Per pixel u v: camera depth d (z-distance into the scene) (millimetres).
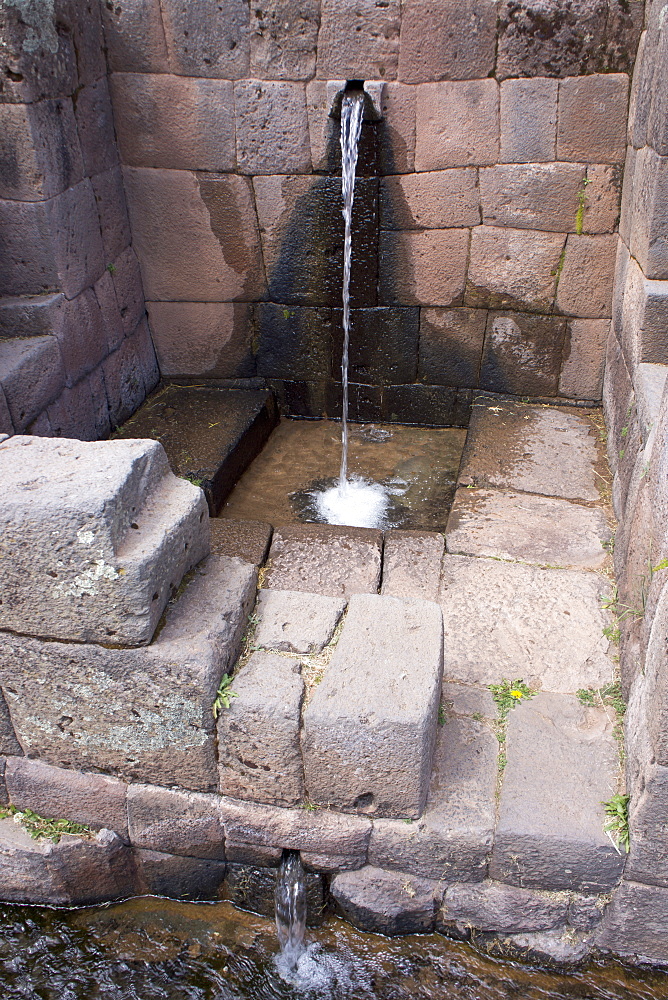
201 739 2689
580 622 3494
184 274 5543
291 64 4754
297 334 5684
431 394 5754
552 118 4629
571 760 2830
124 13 4723
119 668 2605
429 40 4559
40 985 2818
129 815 2918
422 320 5473
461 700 3100
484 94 4648
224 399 5727
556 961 2785
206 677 2561
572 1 4297
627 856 2555
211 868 3006
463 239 5121
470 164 4875
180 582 2791
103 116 4922
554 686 3180
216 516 4848
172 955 2900
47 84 4281
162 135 5070
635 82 4391
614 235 4891
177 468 4836
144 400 5730
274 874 2955
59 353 4543
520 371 5465
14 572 2473
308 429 5941
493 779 2783
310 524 4188
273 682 2660
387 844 2738
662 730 2316
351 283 5402
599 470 4613
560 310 5188
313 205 5180
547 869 2650
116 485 2451
